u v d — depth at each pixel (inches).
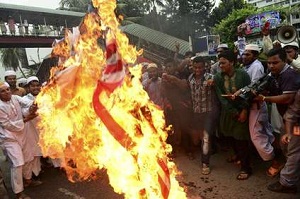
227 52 169.0
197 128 204.5
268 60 144.0
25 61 1392.7
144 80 235.0
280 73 142.6
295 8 1393.9
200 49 900.0
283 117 149.3
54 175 215.0
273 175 173.9
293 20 1391.5
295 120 139.6
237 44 267.0
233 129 173.9
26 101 191.3
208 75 194.2
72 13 1140.5
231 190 162.7
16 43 1000.2
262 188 161.6
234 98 160.4
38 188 195.3
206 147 186.4
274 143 197.3
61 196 179.9
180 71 243.6
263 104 168.6
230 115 173.5
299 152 141.9
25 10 994.7
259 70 188.1
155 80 228.5
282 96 140.9
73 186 191.6
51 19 1100.5
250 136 169.8
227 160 204.7
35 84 207.5
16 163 174.4
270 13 700.7
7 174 234.4
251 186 165.0
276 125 193.2
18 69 1393.9
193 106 200.5
